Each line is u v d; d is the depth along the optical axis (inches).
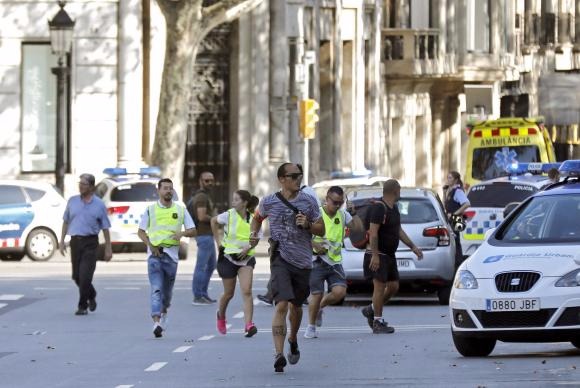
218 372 1519.4
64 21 3430.1
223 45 4183.1
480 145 3631.9
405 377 1438.2
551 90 4822.8
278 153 4222.4
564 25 6574.8
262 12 4173.2
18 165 3914.9
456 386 1353.3
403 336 1872.5
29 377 1512.1
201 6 3644.2
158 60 3988.7
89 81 3924.7
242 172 4190.5
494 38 5388.8
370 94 4820.4
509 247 1574.8
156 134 3656.5
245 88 4183.1
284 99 4220.0
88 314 2225.6
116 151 3944.4
